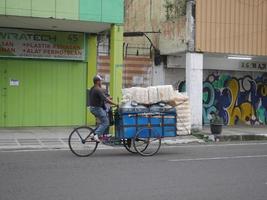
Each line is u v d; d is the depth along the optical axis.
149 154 13.11
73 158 12.31
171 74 22.23
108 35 20.94
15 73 19.53
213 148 15.02
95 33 20.58
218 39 20.41
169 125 13.52
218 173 10.22
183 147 15.22
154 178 9.57
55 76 20.12
